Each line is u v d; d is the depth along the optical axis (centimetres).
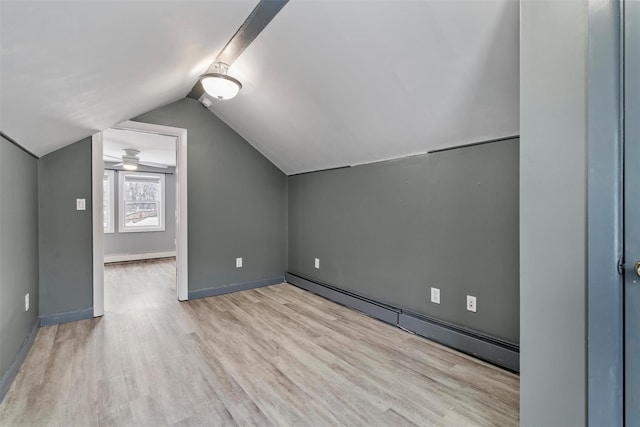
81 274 281
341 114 252
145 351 219
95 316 286
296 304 327
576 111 99
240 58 233
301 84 239
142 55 166
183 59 205
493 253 208
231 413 154
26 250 224
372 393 171
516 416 151
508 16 134
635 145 91
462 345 219
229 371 193
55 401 162
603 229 95
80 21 105
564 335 103
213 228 361
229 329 259
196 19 155
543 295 108
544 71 105
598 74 95
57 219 270
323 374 190
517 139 195
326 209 356
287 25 185
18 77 119
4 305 176
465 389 174
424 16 149
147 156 544
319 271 368
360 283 313
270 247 409
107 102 210
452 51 160
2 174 174
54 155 269
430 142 234
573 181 100
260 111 307
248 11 171
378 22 161
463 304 226
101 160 291
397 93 204
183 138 338
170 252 651
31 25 93
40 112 167
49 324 265
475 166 217
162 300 340
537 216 109
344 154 307
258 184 397
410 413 154
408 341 237
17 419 149
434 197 244
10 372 180
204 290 353
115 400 163
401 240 271
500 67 157
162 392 171
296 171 398
